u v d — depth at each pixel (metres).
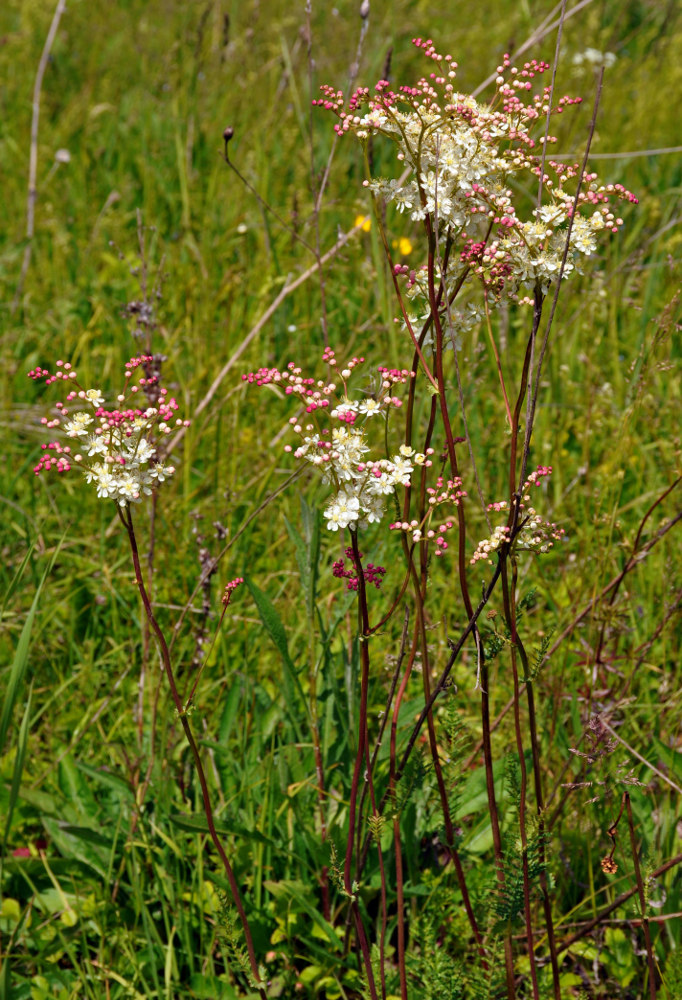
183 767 2.54
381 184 1.68
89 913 2.33
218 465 3.47
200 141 5.55
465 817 2.57
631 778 1.92
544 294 1.73
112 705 2.85
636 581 3.11
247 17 6.81
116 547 3.41
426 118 1.65
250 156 5.05
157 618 3.06
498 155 1.76
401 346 3.69
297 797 2.40
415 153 1.61
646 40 6.94
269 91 5.85
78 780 2.56
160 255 4.77
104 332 4.30
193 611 2.92
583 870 2.43
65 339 4.09
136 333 3.24
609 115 5.80
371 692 2.70
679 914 2.00
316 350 4.01
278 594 3.04
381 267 3.66
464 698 2.86
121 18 7.55
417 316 1.77
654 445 3.52
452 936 2.31
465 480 3.41
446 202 1.61
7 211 5.24
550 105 1.66
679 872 2.26
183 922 2.24
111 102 6.13
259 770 2.46
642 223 4.63
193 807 2.54
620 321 4.42
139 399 3.62
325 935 2.34
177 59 6.30
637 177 5.30
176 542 3.21
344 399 1.68
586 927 2.21
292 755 2.43
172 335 4.00
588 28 6.38
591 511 3.36
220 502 3.37
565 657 2.55
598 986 2.29
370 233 3.90
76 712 2.83
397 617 2.98
